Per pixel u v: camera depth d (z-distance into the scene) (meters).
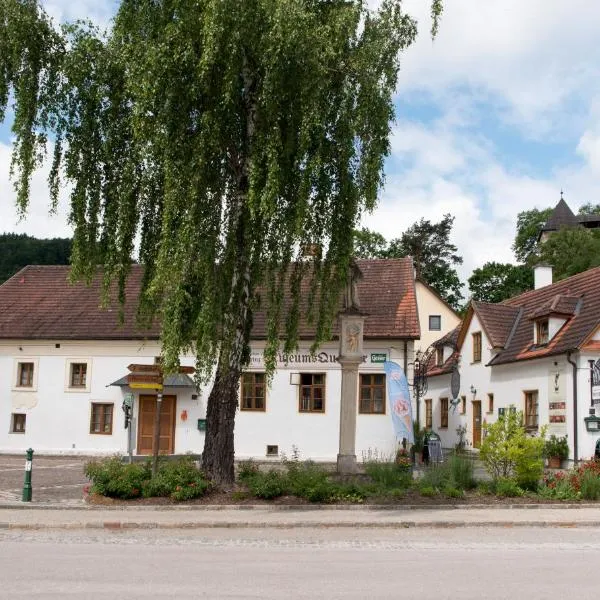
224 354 15.06
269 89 13.77
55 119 14.90
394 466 17.95
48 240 59.44
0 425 30.03
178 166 14.08
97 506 14.80
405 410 21.77
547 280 40.31
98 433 29.44
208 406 16.36
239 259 15.38
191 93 13.88
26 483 15.54
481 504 15.52
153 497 15.52
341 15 14.33
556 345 28.41
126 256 15.34
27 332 30.30
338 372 28.09
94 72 14.94
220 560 9.81
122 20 14.59
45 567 9.16
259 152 14.27
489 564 9.62
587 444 26.08
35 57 14.68
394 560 9.89
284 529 12.95
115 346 29.75
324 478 16.12
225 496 15.58
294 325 16.03
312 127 14.10
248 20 13.54
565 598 7.63
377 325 28.34
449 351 42.34
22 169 14.45
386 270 31.44
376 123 14.74
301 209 14.11
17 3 14.70
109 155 15.13
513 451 16.72
